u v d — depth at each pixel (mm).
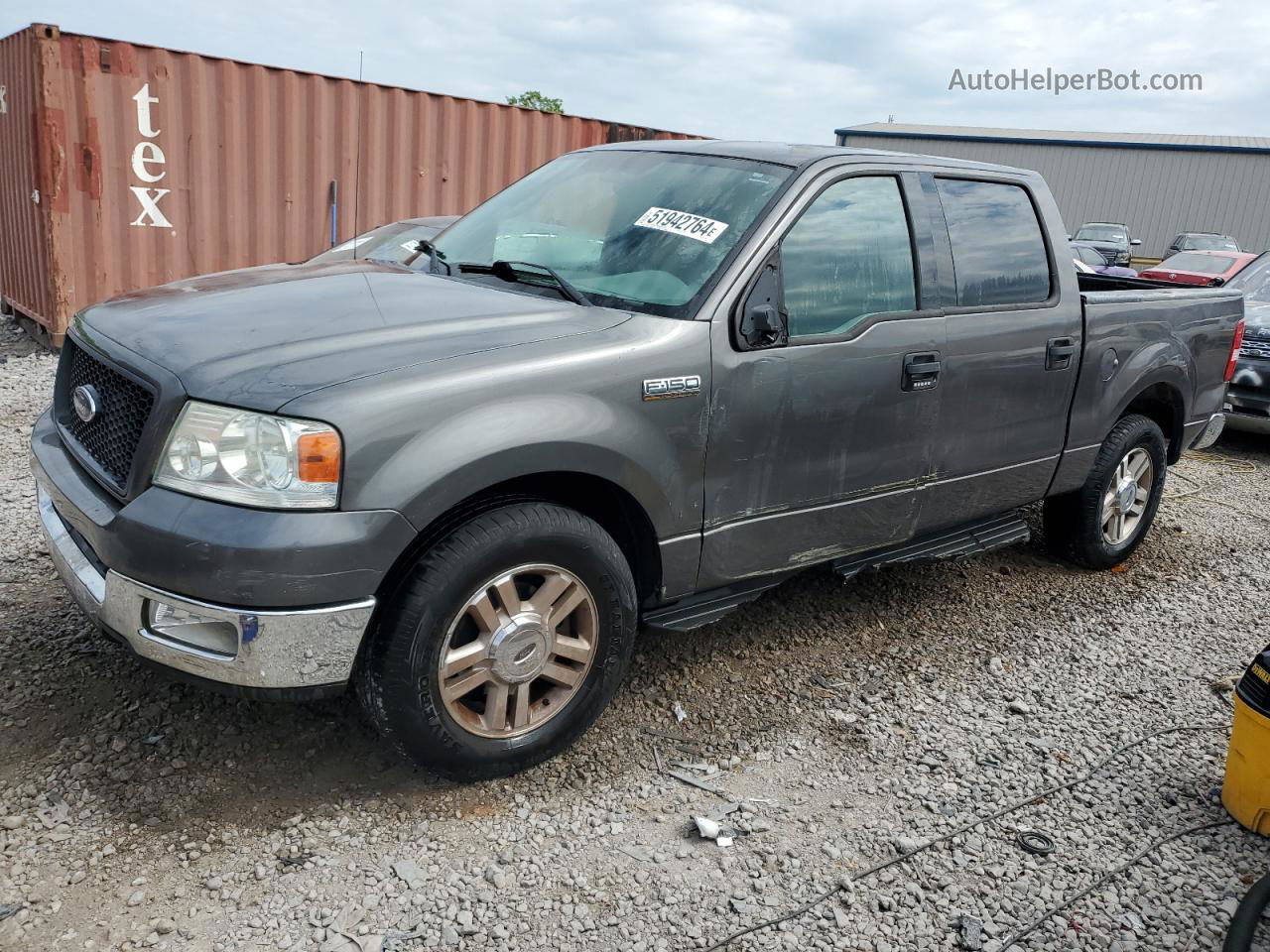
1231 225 34312
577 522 2885
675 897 2572
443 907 2465
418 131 9836
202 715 3139
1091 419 4605
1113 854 2902
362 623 2525
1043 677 3988
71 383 3260
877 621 4375
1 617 3646
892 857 2807
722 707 3537
